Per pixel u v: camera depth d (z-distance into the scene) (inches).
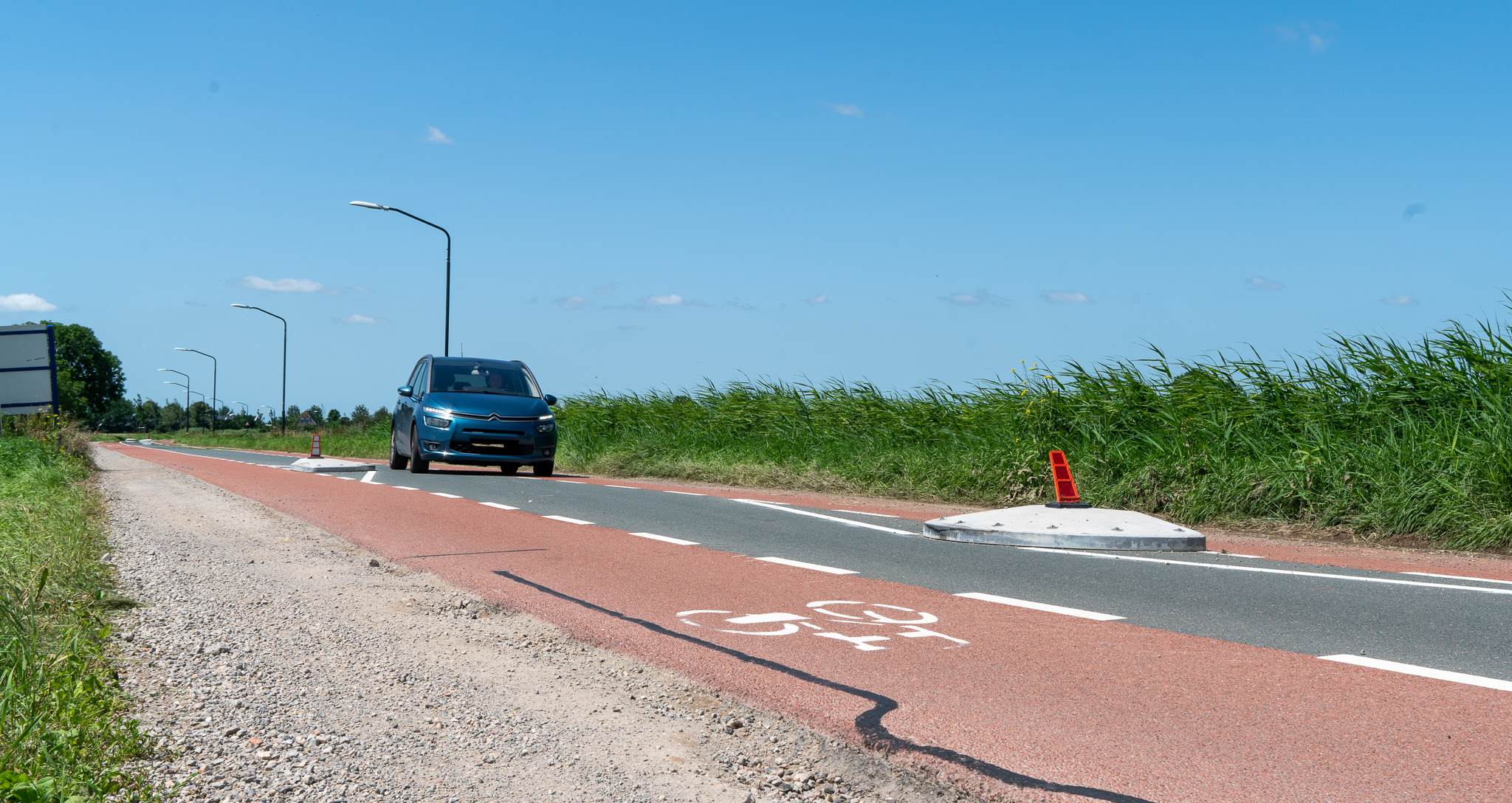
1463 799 119.7
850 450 713.0
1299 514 411.2
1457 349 444.1
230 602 235.1
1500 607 235.5
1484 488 366.0
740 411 882.8
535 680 174.4
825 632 210.8
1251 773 128.7
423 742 142.3
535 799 123.7
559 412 1059.3
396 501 484.1
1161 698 161.6
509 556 314.7
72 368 5029.5
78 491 503.5
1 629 173.8
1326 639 202.8
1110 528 349.1
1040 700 160.9
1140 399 551.8
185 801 120.0
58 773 120.0
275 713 152.8
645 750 141.2
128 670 172.2
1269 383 501.7
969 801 123.4
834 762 137.3
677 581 271.7
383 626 214.4
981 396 668.7
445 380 745.6
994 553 327.6
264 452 1541.6
